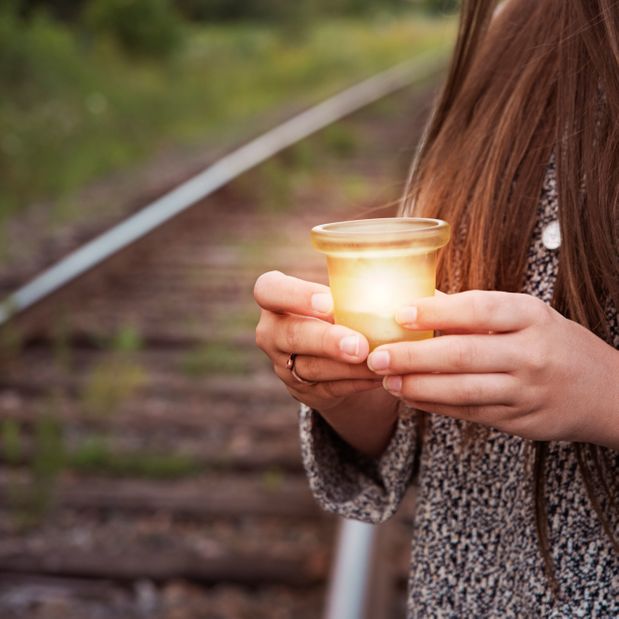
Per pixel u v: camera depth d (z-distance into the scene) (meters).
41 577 2.76
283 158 9.59
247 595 2.66
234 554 2.81
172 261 6.11
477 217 1.13
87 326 4.88
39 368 4.39
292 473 3.34
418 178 1.25
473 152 1.17
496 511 1.12
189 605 2.62
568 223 1.06
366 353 0.90
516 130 1.13
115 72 15.37
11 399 4.09
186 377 4.21
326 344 0.92
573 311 1.04
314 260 6.06
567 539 1.06
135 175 9.20
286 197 8.10
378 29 34.09
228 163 8.91
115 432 3.71
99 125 11.11
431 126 1.26
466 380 0.87
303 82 19.09
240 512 3.06
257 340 1.01
